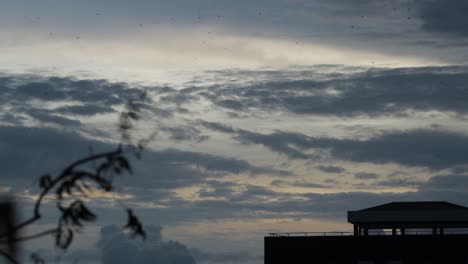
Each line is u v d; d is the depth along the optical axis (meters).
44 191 8.35
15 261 7.89
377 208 65.19
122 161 8.48
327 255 65.69
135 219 8.59
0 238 7.82
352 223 65.06
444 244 64.44
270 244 66.38
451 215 62.69
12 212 7.88
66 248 8.27
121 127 8.52
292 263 65.88
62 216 8.36
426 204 66.25
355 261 65.19
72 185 8.44
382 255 65.00
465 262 64.25
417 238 64.88
